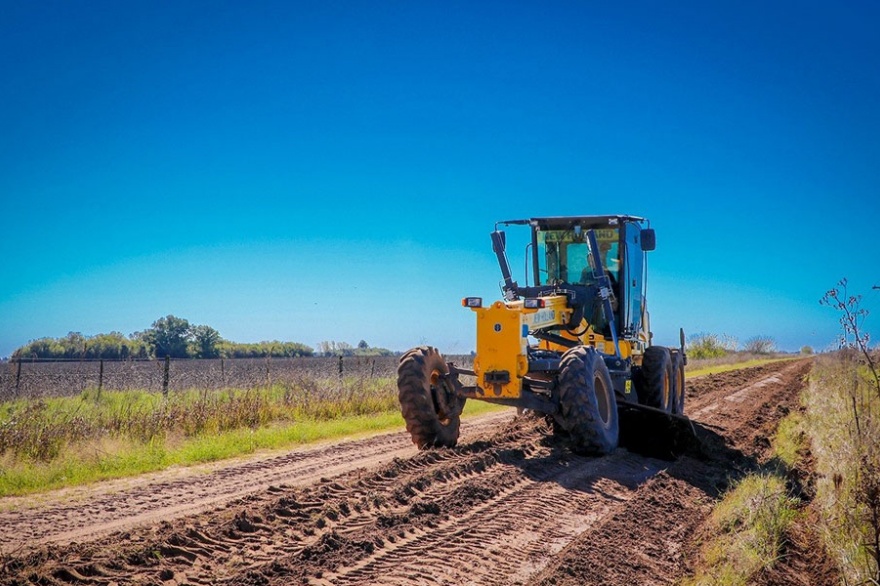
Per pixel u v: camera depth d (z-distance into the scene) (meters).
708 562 6.54
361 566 5.78
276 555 5.89
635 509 7.79
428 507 7.23
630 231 12.75
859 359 11.10
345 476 8.61
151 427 12.76
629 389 12.05
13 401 15.36
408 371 10.55
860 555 6.20
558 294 11.80
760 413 16.09
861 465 7.31
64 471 9.73
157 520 7.42
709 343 49.09
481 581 5.68
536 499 7.97
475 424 14.94
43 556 5.59
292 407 15.80
